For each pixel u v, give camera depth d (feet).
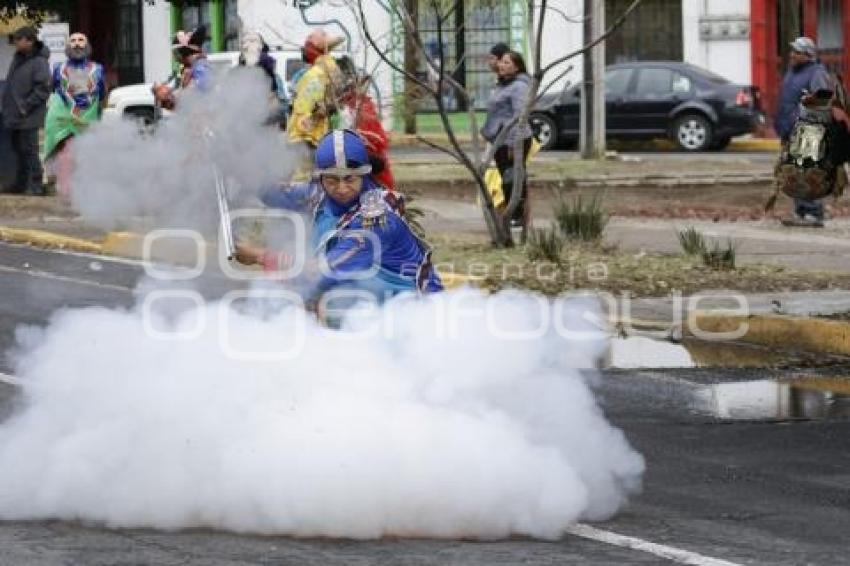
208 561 33.96
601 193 103.24
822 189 87.66
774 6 180.96
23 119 112.98
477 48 172.35
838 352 61.57
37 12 133.90
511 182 85.40
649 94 164.66
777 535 36.58
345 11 146.61
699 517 38.11
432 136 172.14
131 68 192.34
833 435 47.73
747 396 53.67
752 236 90.58
